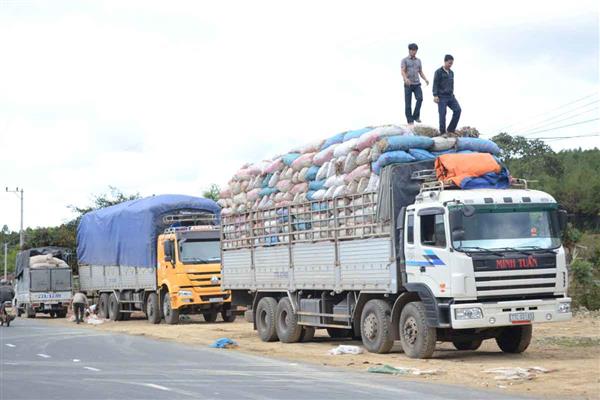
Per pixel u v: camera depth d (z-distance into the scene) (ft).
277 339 108.88
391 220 81.87
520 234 77.00
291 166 100.94
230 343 100.94
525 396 55.77
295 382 63.41
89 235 191.83
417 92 95.35
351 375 68.49
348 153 89.45
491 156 81.66
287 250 102.58
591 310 139.85
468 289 74.43
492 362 77.10
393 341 85.15
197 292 148.87
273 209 105.50
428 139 84.02
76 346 102.22
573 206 309.42
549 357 81.56
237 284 116.26
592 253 174.50
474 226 75.82
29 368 75.00
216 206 160.25
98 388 59.82
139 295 165.27
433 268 76.74
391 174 82.02
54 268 208.74
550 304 76.48
